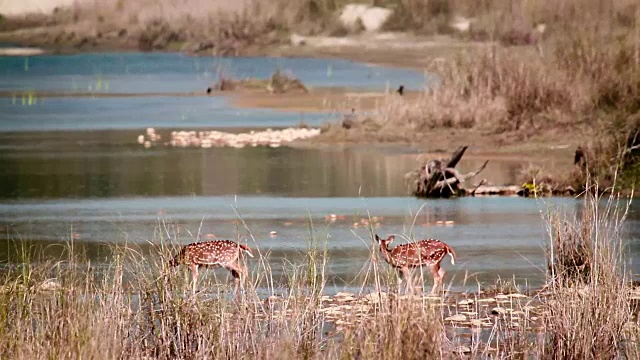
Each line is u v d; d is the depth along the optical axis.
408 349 40.22
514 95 127.56
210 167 109.25
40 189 96.00
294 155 117.50
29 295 45.19
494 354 45.28
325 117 154.50
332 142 126.44
